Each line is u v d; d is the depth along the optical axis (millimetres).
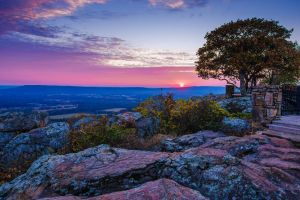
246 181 4898
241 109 16969
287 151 7656
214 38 32094
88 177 5668
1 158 13047
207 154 5926
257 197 4602
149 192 4102
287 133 10492
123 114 15516
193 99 16938
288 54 28297
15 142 13562
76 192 5438
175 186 4344
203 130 12695
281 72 30891
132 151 7188
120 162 6336
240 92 30781
